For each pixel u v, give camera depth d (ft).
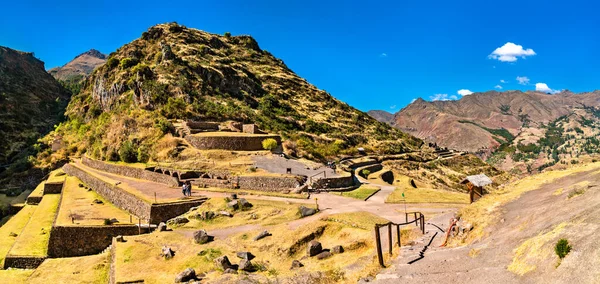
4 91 513.04
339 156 318.65
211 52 464.65
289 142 280.51
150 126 257.96
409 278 54.80
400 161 356.18
